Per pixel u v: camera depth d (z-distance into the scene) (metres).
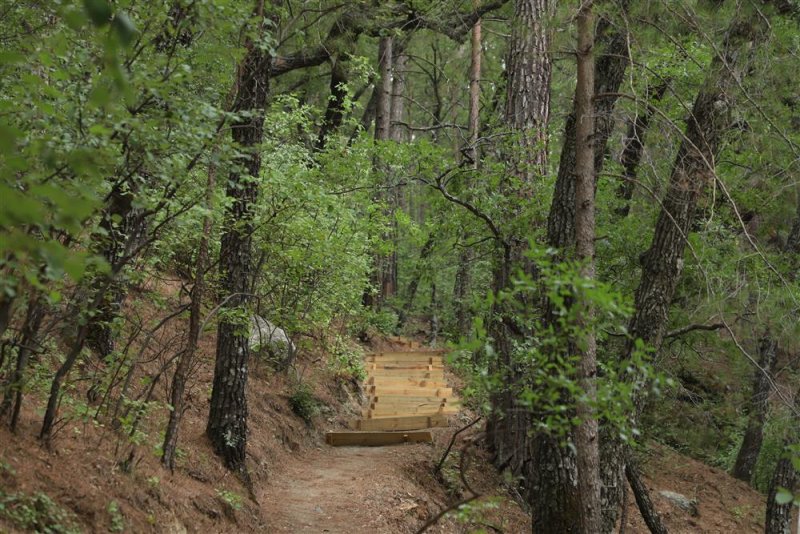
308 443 15.31
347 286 16.89
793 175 9.46
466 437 16.61
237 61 6.73
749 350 11.05
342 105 17.31
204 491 9.33
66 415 8.05
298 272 14.10
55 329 8.39
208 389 13.03
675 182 9.37
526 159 12.56
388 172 14.48
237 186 7.76
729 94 8.97
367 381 20.66
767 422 11.64
